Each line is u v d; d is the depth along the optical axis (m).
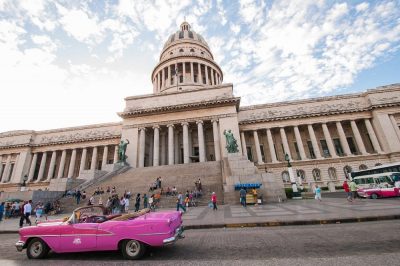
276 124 51.00
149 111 48.31
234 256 6.84
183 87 62.69
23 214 16.66
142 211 8.89
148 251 7.96
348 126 51.34
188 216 16.11
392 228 9.36
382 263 5.60
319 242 7.89
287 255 6.64
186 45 74.56
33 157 59.41
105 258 7.52
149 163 50.44
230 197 23.28
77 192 25.78
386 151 44.38
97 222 8.57
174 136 51.41
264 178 24.48
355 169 44.53
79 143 58.50
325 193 35.53
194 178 29.84
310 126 49.72
